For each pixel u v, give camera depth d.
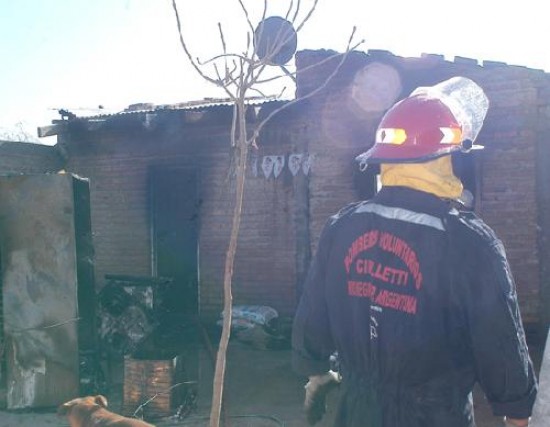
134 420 4.05
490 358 1.71
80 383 5.75
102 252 11.04
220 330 9.50
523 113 7.75
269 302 9.68
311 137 8.40
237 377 6.92
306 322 2.07
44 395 5.70
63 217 5.70
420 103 1.92
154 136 10.65
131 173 10.85
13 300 5.75
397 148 1.88
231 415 5.53
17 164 10.65
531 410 1.75
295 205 9.30
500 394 1.74
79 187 5.93
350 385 1.94
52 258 5.71
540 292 7.73
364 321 1.87
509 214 7.84
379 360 1.82
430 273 1.75
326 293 2.02
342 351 1.96
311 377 2.21
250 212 9.80
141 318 7.69
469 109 2.06
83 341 6.02
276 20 3.95
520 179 7.79
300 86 8.30
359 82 8.07
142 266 10.74
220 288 10.08
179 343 8.60
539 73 7.70
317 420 2.25
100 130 10.93
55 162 11.31
